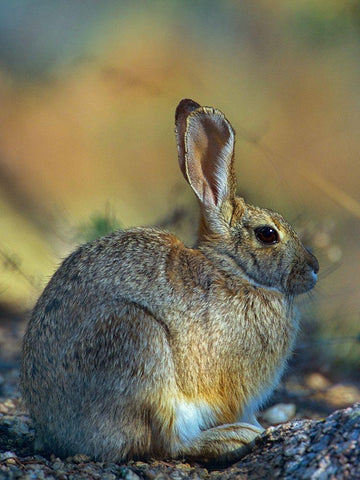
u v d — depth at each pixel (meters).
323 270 12.87
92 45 24.73
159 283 7.91
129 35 25.38
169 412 7.61
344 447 6.61
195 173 8.70
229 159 8.60
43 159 22.77
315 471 6.47
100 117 24.36
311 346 12.05
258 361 8.23
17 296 14.33
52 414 7.67
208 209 8.66
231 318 8.09
